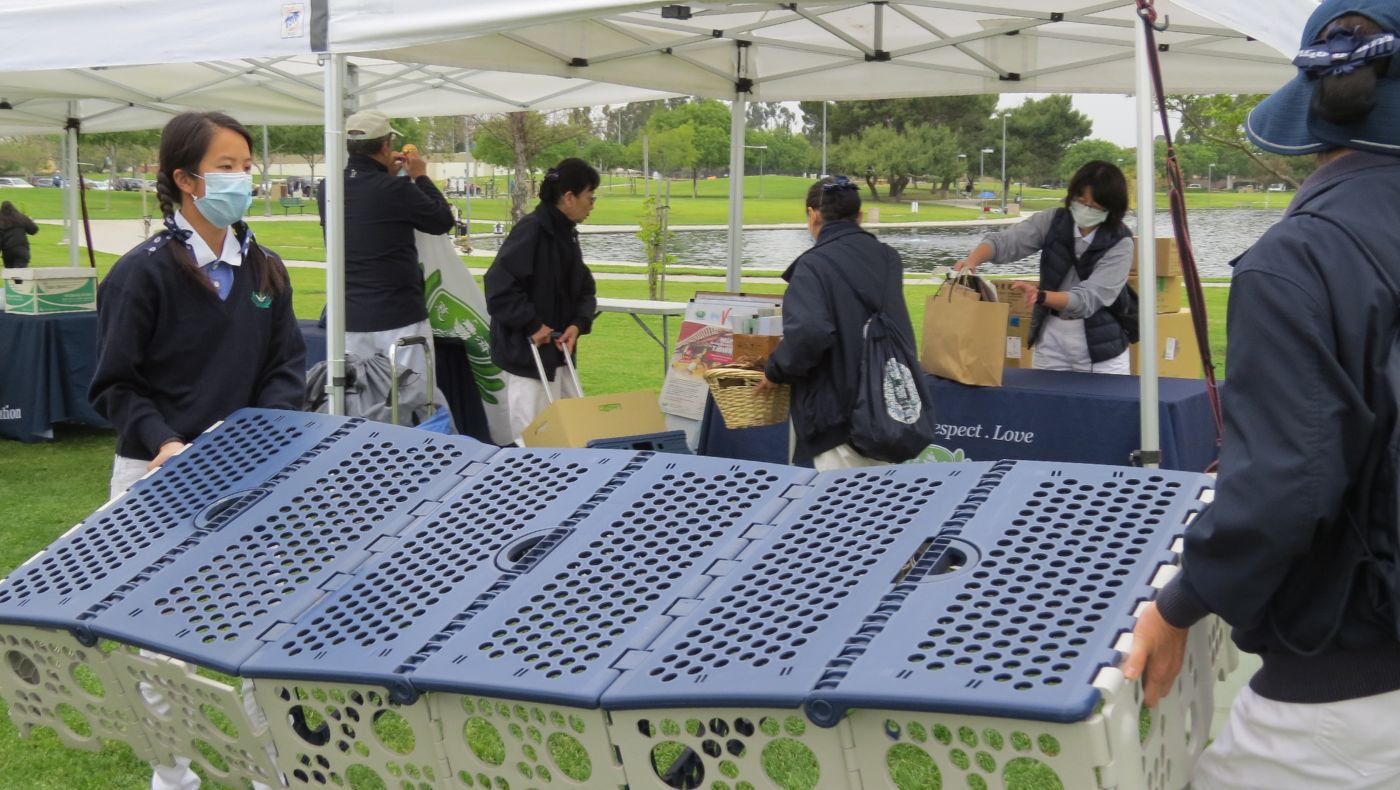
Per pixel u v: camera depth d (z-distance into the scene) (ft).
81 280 27.32
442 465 8.50
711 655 5.95
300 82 28.60
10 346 26.91
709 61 23.77
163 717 8.06
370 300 18.70
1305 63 5.33
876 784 5.44
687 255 85.81
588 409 16.40
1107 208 16.62
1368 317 4.91
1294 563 5.21
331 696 6.93
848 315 12.98
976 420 15.57
